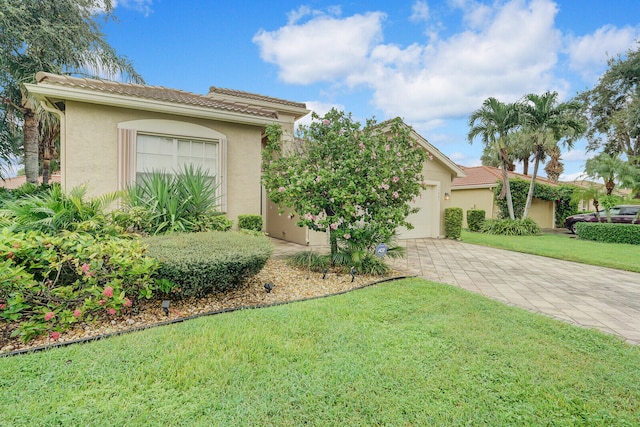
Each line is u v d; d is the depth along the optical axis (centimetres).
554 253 988
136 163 750
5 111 1284
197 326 352
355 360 293
